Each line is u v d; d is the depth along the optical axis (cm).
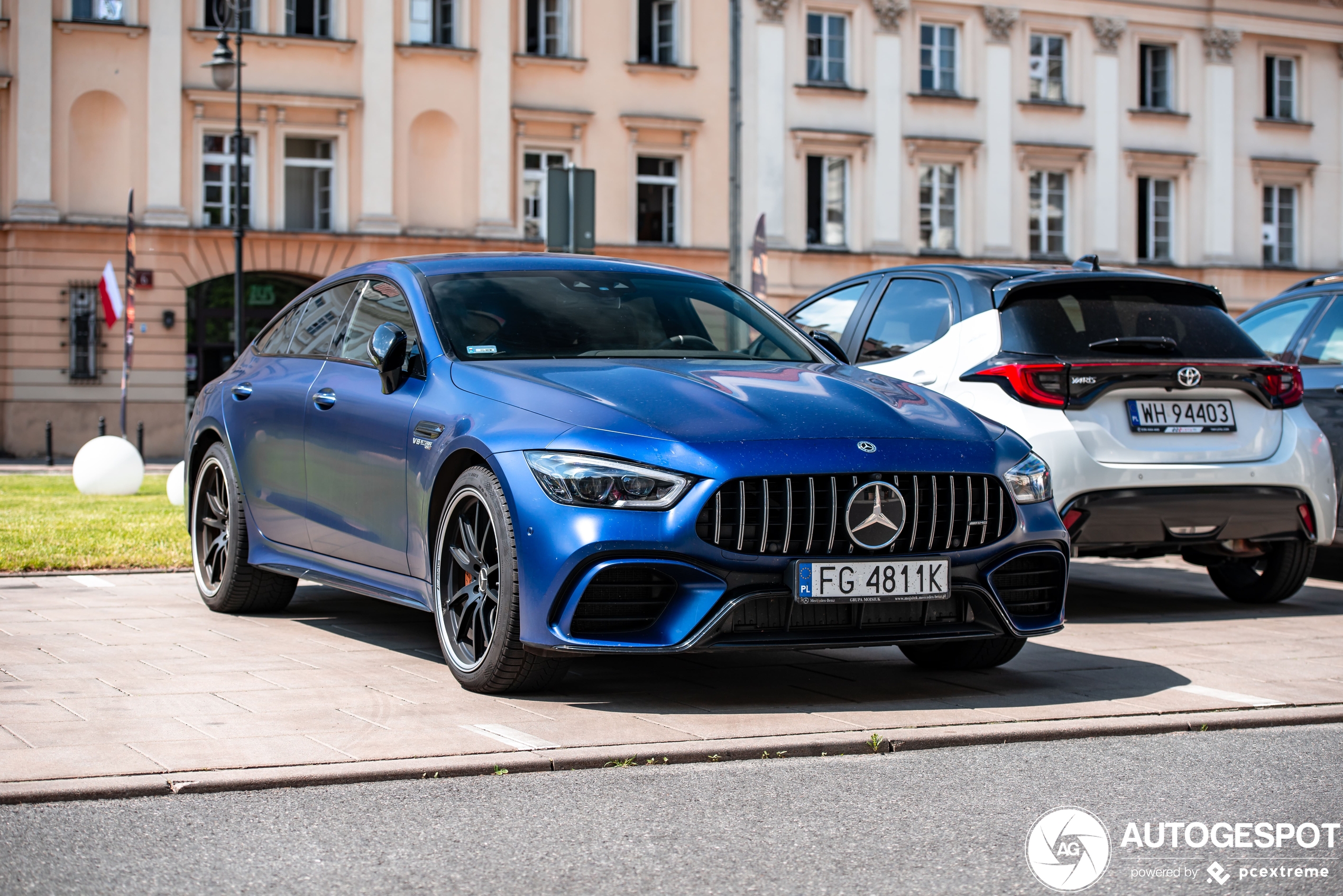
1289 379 712
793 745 429
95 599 712
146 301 2719
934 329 729
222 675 518
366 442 553
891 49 3256
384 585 552
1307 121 3638
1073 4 3406
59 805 363
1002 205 3356
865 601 461
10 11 2634
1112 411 675
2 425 2680
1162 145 3503
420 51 2869
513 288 573
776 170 3170
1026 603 502
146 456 2736
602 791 385
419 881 312
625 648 448
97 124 2695
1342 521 798
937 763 423
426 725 444
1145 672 561
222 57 2473
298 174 2839
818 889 310
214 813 359
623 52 3058
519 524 461
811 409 483
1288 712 487
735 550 451
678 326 576
